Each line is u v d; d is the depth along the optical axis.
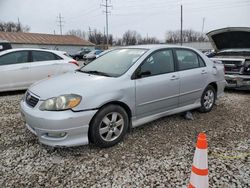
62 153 3.37
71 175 2.87
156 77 4.04
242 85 7.14
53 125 3.08
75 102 3.16
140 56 3.98
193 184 2.18
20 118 4.78
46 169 2.99
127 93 3.62
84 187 2.65
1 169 2.98
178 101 4.46
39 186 2.67
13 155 3.31
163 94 4.14
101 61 4.39
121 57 4.21
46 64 7.45
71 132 3.15
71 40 47.22
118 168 3.01
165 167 3.04
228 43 8.23
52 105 3.16
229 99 6.53
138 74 3.81
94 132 3.34
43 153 3.37
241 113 5.25
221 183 2.71
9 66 6.90
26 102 3.56
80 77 3.75
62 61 7.80
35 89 3.54
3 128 4.24
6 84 6.88
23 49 7.22
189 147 3.58
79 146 3.55
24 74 7.09
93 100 3.27
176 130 4.22
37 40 41.97
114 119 3.54
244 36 7.60
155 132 4.11
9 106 5.70
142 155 3.33
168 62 4.33
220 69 5.44
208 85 5.09
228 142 3.77
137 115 3.86
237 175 2.86
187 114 4.76
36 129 3.23
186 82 4.52
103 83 3.46
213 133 4.12
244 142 3.77
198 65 4.93
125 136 3.92
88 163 3.13
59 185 2.69
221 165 3.08
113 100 3.46
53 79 3.83
